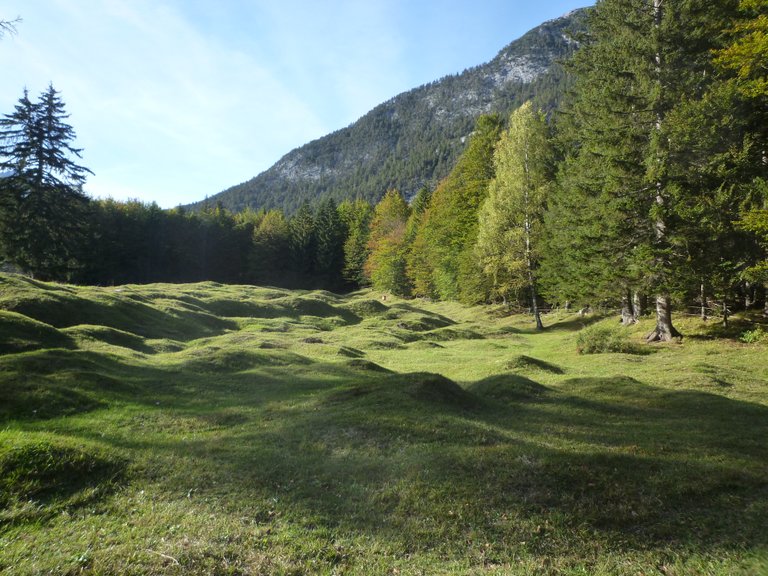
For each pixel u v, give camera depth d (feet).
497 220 123.95
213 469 23.15
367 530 17.65
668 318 73.05
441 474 21.77
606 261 75.97
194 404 38.45
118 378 44.09
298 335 93.20
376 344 88.38
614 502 19.44
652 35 68.64
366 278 281.54
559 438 28.73
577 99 115.55
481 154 156.15
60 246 145.69
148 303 102.42
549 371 56.54
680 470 22.54
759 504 19.02
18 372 39.52
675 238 63.00
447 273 189.16
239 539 16.53
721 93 58.85
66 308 79.82
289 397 40.19
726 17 65.46
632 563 15.40
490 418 33.88
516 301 158.61
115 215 228.43
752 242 58.08
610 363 61.77
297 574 14.73
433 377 39.42
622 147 72.02
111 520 17.75
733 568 14.73
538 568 15.11
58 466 21.30
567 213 92.27
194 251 265.54
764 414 34.63
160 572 14.20
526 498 19.63
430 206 225.35
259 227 293.64
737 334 66.69
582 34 110.42
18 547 15.35
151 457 24.50
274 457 24.99
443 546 16.52
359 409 32.78
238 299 129.39
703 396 39.73
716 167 61.05
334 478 22.34
